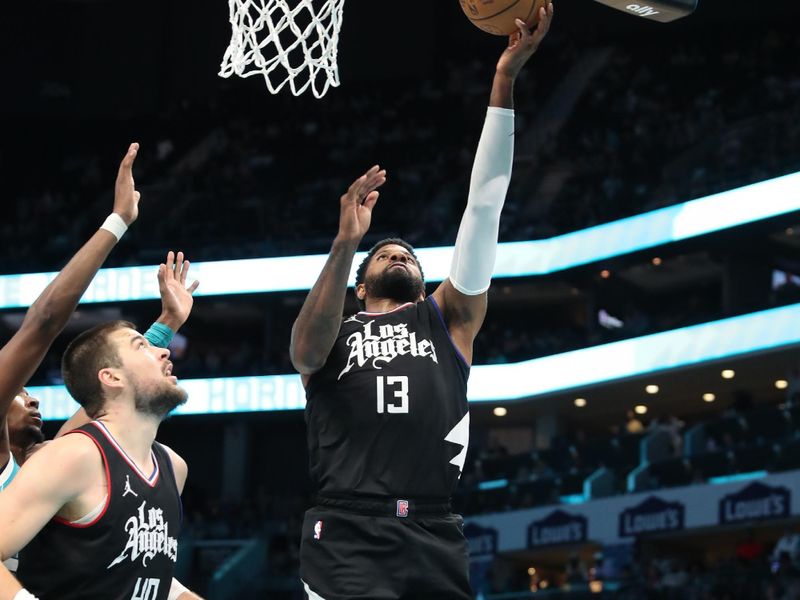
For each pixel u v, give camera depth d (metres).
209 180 26.19
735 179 20.09
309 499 21.80
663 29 26.77
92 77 27.94
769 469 16.55
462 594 3.22
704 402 22.17
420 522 3.23
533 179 24.34
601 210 21.81
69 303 3.24
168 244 24.22
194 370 23.11
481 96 26.97
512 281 22.20
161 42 28.06
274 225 24.75
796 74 24.86
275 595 19.77
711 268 22.38
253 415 22.70
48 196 26.61
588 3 27.56
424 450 3.27
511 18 3.54
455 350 3.43
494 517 19.09
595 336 21.44
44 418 22.69
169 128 27.78
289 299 23.48
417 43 27.64
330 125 27.23
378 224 23.95
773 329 19.17
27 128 27.84
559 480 18.67
